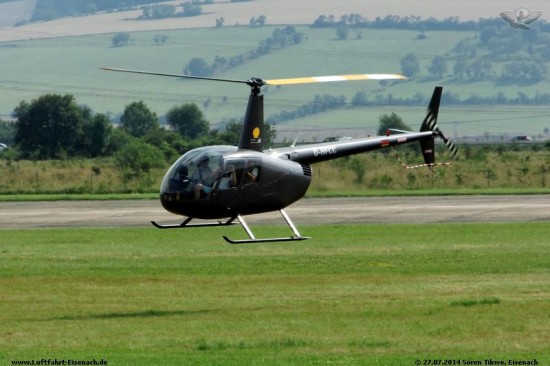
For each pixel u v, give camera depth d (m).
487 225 131.88
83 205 172.12
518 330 63.53
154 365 53.78
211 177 72.88
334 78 74.12
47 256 103.75
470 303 73.00
